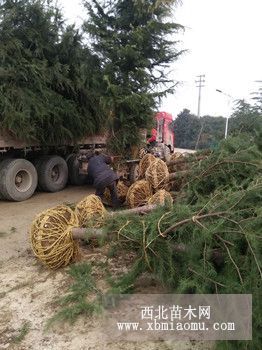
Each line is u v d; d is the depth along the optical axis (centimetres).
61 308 354
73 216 439
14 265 462
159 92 967
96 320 333
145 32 921
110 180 675
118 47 925
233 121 613
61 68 887
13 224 651
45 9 870
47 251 418
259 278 263
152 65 988
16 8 826
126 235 360
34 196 911
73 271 413
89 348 297
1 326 329
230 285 277
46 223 418
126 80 934
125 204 699
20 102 786
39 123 864
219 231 291
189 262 316
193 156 593
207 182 456
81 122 960
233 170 432
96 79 929
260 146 485
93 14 951
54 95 878
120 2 945
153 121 1018
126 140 961
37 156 964
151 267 354
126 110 955
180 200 460
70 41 903
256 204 301
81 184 1077
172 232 335
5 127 788
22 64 816
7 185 815
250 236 272
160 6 927
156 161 663
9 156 878
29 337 313
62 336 313
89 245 496
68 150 1051
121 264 442
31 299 374
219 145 475
